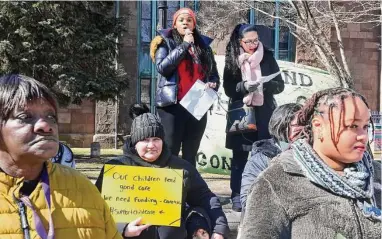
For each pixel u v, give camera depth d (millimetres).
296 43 20453
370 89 22938
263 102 6727
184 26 5973
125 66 22328
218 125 9914
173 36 6047
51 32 15398
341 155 2326
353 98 2344
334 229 2230
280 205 2301
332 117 2328
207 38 6184
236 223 6441
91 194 2404
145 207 3438
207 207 3795
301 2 9156
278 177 2352
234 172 6992
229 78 6789
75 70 16047
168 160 3738
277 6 12367
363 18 17797
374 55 22906
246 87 6379
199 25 15734
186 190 3676
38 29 15320
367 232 2227
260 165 4027
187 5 20422
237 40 6715
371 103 22859
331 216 2242
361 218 2244
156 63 5988
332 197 2273
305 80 10469
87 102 21938
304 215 2273
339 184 2281
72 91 15719
